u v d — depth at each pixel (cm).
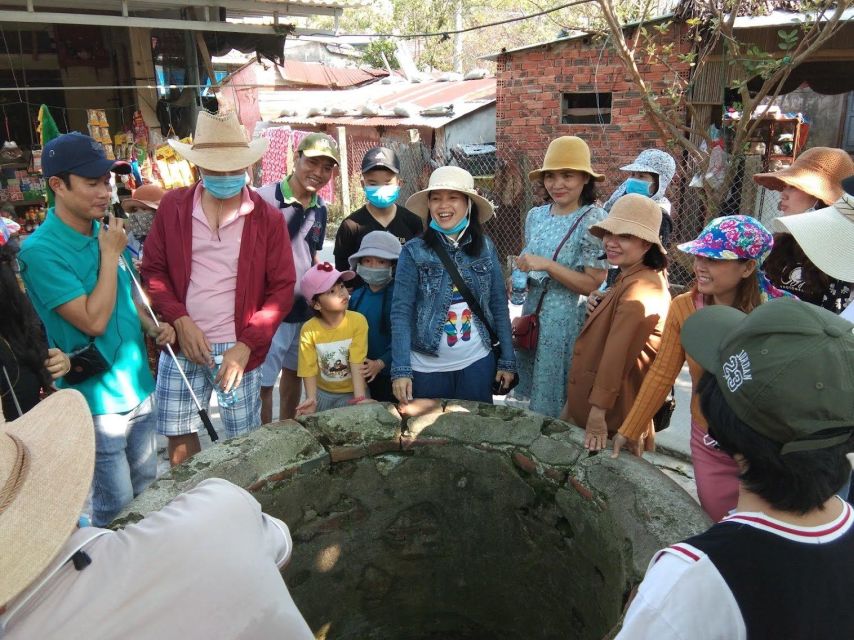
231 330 302
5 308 227
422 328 287
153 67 766
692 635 102
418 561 269
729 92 826
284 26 725
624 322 250
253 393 311
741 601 102
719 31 582
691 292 225
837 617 102
